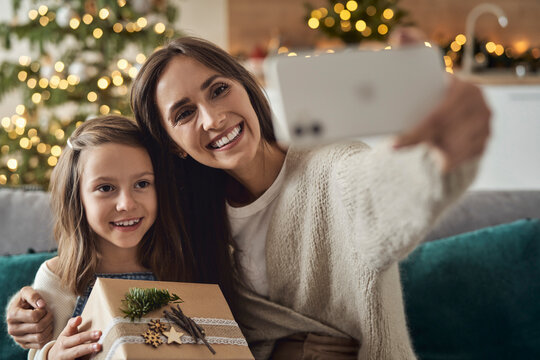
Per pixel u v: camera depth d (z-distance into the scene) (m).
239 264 1.25
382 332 1.07
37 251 1.50
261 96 1.16
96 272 1.17
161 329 0.89
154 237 1.21
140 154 1.14
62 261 1.15
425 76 0.64
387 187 0.81
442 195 0.69
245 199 1.23
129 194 1.12
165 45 1.12
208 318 0.96
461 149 0.63
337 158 1.04
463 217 1.55
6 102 4.18
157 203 1.19
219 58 1.09
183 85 1.06
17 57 4.10
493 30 4.44
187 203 1.23
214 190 1.23
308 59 0.65
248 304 1.26
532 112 3.83
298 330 1.21
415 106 0.64
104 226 1.12
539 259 1.42
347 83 0.64
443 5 4.39
